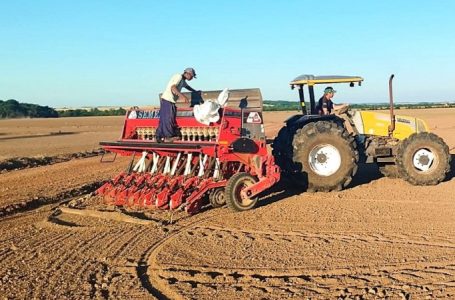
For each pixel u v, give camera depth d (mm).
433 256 6508
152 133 10539
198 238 7547
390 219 8461
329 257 6551
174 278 5973
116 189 9461
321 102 11836
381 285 5602
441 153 11203
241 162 9508
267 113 89750
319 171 10547
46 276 6059
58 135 37750
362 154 11578
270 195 10672
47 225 8438
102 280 5930
